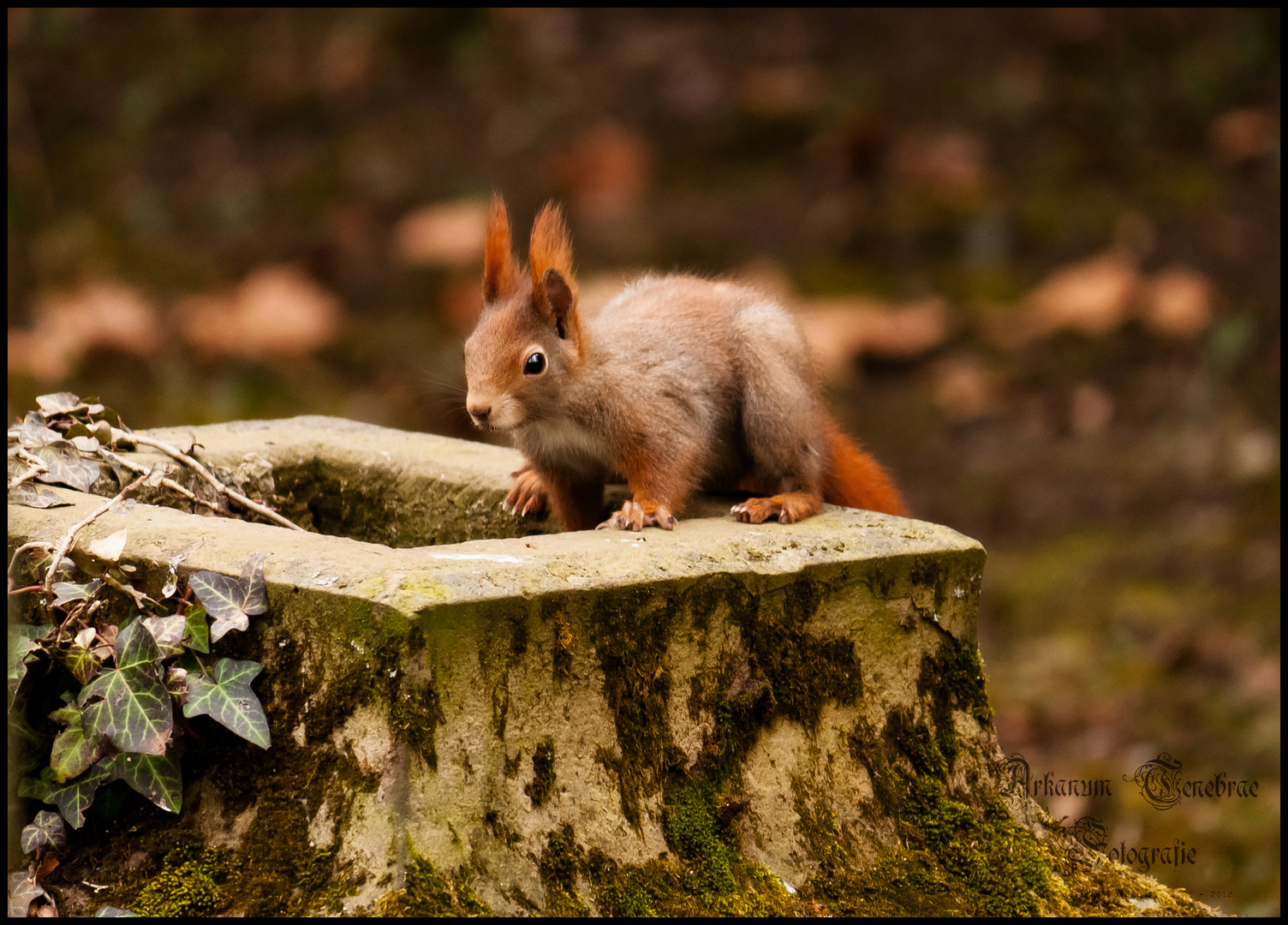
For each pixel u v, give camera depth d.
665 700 5.32
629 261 17.00
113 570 5.13
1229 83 19.66
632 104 19.98
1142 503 13.45
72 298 16.14
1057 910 5.53
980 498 13.91
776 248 17.44
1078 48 20.50
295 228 18.19
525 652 4.91
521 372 6.20
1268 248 16.73
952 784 5.95
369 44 21.36
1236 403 14.60
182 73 20.95
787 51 20.95
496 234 6.58
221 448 6.83
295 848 4.69
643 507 6.23
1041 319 16.20
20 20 21.62
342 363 15.70
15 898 4.74
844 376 15.77
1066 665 11.33
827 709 5.74
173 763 4.88
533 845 4.84
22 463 5.77
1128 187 18.17
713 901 5.07
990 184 18.33
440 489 7.06
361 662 4.74
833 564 5.73
